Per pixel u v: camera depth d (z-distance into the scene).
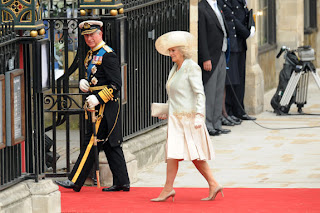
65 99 38.56
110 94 35.97
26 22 30.64
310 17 84.88
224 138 52.34
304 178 40.44
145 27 43.50
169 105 34.16
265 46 70.06
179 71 33.81
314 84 77.06
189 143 33.72
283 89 61.28
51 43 38.66
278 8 72.56
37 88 31.36
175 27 47.22
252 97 61.44
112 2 37.78
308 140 51.56
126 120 41.53
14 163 30.89
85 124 38.50
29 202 30.89
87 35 36.09
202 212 31.38
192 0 50.44
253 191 36.47
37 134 31.53
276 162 44.81
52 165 38.88
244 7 56.44
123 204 33.34
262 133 54.16
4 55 29.66
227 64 56.34
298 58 61.19
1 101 29.45
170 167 33.97
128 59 41.50
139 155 42.50
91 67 36.31
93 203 33.62
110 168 37.12
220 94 53.28
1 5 30.50
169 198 34.78
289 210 31.38
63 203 33.72
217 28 52.09
